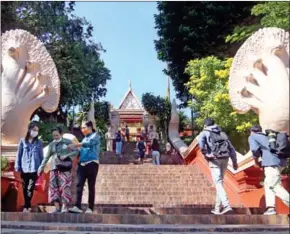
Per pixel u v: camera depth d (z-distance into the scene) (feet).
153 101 129.59
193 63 70.03
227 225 27.86
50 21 82.12
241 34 63.31
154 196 46.98
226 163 32.55
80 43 90.27
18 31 44.21
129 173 53.21
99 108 126.31
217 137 32.48
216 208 32.71
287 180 36.47
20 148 34.24
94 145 31.78
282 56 44.19
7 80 42.27
